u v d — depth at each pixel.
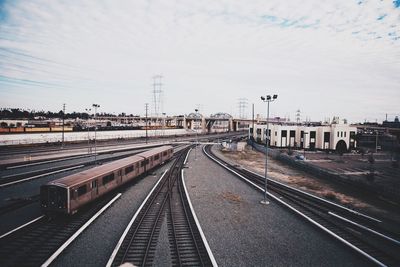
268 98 22.66
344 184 30.39
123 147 58.59
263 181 31.17
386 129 100.44
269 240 15.70
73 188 17.36
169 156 43.69
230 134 137.25
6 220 17.44
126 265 12.23
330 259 13.70
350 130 67.00
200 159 49.66
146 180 30.97
